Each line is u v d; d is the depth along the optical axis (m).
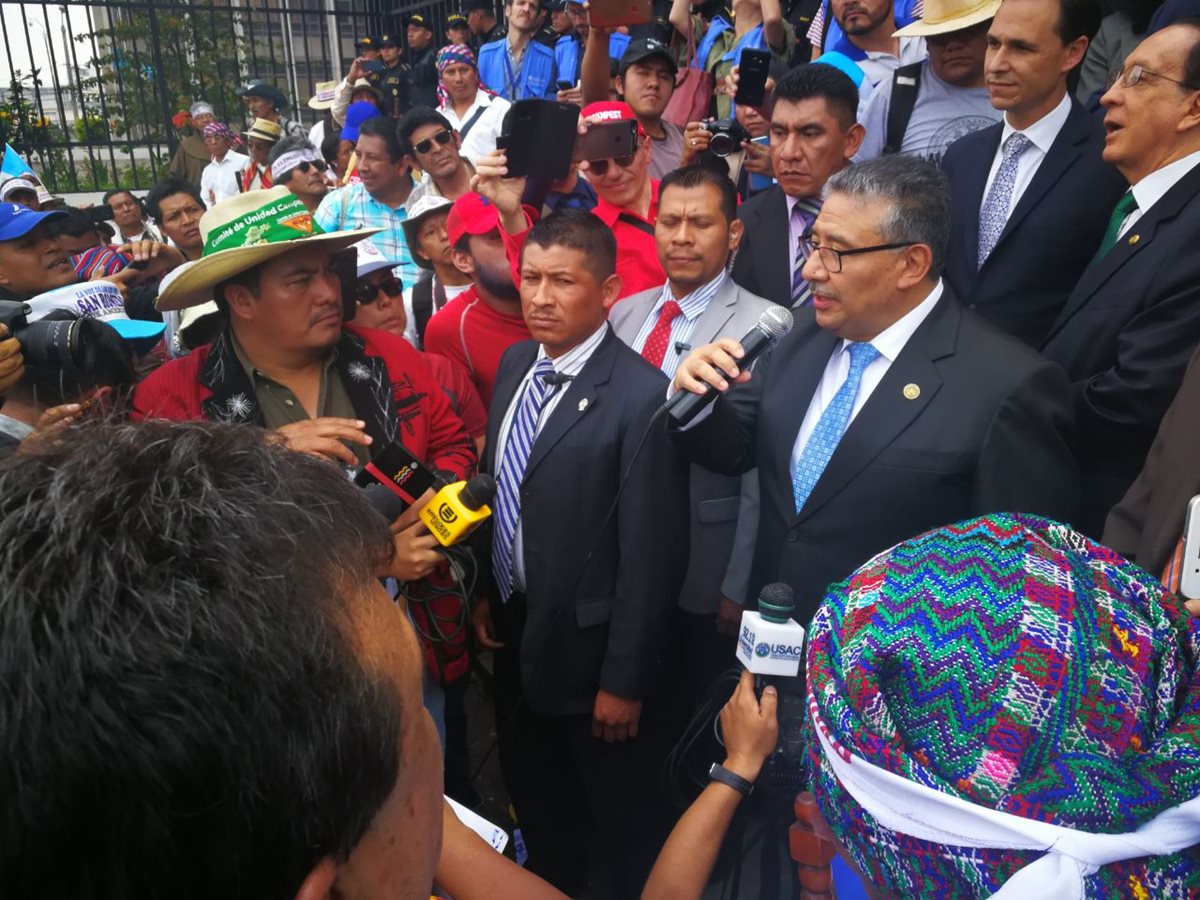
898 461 1.83
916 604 0.85
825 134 2.87
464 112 6.07
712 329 2.65
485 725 3.50
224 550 0.46
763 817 1.57
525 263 2.29
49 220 3.04
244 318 2.04
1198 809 0.73
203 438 0.52
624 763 2.37
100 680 0.41
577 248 2.24
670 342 2.74
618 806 2.38
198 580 0.45
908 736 0.81
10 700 0.41
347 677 0.49
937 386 1.83
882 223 1.82
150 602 0.43
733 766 1.29
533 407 2.39
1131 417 2.11
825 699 0.87
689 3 5.41
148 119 10.75
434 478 1.93
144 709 0.41
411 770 0.57
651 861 2.41
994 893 0.74
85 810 0.41
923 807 0.77
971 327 1.89
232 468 0.51
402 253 4.93
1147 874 0.71
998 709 0.78
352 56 13.28
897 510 1.83
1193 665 0.84
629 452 2.21
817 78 2.87
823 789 0.88
